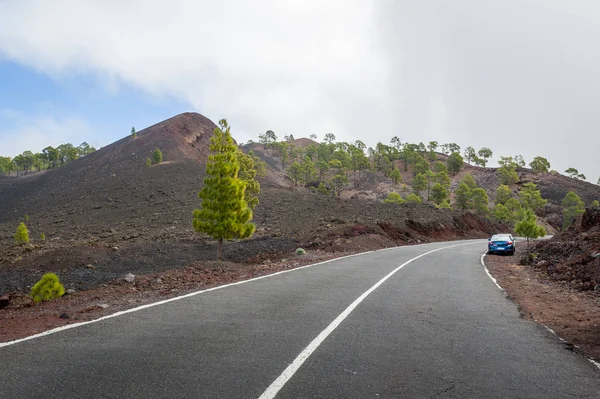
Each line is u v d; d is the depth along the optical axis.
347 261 17.75
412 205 64.31
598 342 5.80
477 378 4.16
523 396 3.72
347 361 4.55
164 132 143.75
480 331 6.23
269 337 5.46
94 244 27.75
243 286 10.05
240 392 3.56
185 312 6.92
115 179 97.38
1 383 3.67
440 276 13.52
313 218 45.44
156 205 69.06
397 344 5.34
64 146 173.25
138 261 23.83
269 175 147.25
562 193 147.88
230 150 20.62
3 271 21.31
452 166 181.50
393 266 16.19
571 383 4.09
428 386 3.88
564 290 11.62
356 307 7.77
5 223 75.75
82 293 10.01
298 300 8.30
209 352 4.71
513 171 162.12
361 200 66.88
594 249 14.84
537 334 6.15
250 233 20.45
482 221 70.62
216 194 19.89
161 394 3.48
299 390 3.65
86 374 3.93
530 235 33.59
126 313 6.81
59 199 90.69
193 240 34.97
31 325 6.12
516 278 14.45
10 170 153.12
